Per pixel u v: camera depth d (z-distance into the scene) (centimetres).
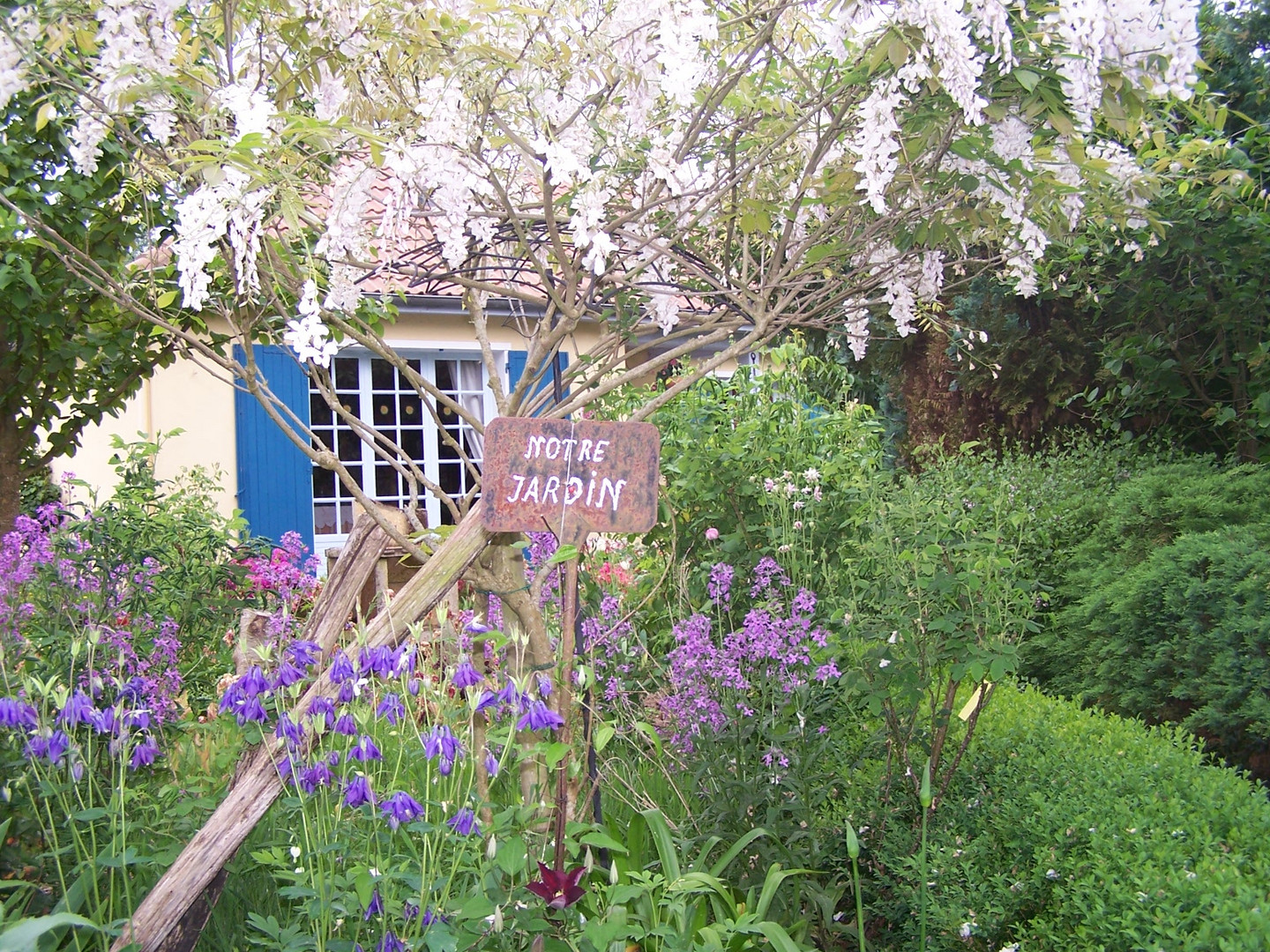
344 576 250
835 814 331
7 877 220
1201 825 272
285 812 256
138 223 370
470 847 226
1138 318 562
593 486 238
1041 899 274
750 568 423
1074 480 594
